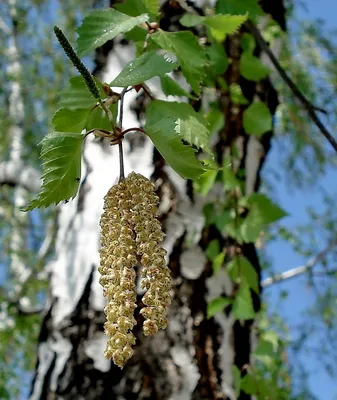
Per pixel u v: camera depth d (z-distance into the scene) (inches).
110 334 6.3
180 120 8.4
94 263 13.3
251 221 14.5
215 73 14.3
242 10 12.1
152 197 7.1
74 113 8.3
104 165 13.8
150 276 6.6
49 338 13.1
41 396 12.8
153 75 8.1
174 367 12.6
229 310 13.7
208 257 13.6
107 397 12.3
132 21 9.2
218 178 14.6
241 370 13.7
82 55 9.0
